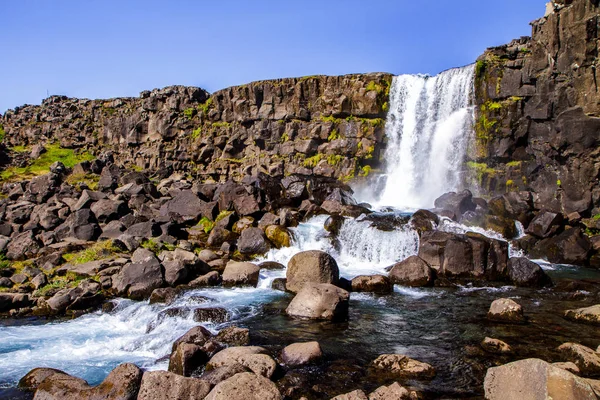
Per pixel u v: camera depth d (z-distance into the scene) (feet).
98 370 39.96
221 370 33.50
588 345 40.98
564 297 57.62
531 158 102.01
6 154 171.73
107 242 79.97
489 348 40.01
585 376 34.12
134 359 42.27
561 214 82.74
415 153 120.26
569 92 93.50
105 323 53.47
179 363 36.76
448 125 113.80
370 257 79.30
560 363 34.06
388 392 30.86
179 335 46.73
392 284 63.41
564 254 76.64
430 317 50.49
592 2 89.04
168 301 58.23
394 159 124.06
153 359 41.93
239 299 58.65
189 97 159.84
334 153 128.77
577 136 89.66
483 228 83.41
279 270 72.69
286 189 101.91
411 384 33.94
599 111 88.58
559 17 94.84
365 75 128.47
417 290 61.93
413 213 86.99
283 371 36.14
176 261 66.80
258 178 103.14
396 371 36.04
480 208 88.33
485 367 36.55
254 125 142.82
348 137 127.95
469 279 66.23
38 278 64.75
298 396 32.45
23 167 162.09
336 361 38.34
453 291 61.11
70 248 78.74
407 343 42.65
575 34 90.99
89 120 182.09
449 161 113.09
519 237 84.23
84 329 51.26
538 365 28.37
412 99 122.31
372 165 127.24
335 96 130.21
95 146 178.19
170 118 159.02
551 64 96.68
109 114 178.29
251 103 143.84
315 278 60.23
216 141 149.38
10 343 46.78
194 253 78.48
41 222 89.25
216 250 82.58
